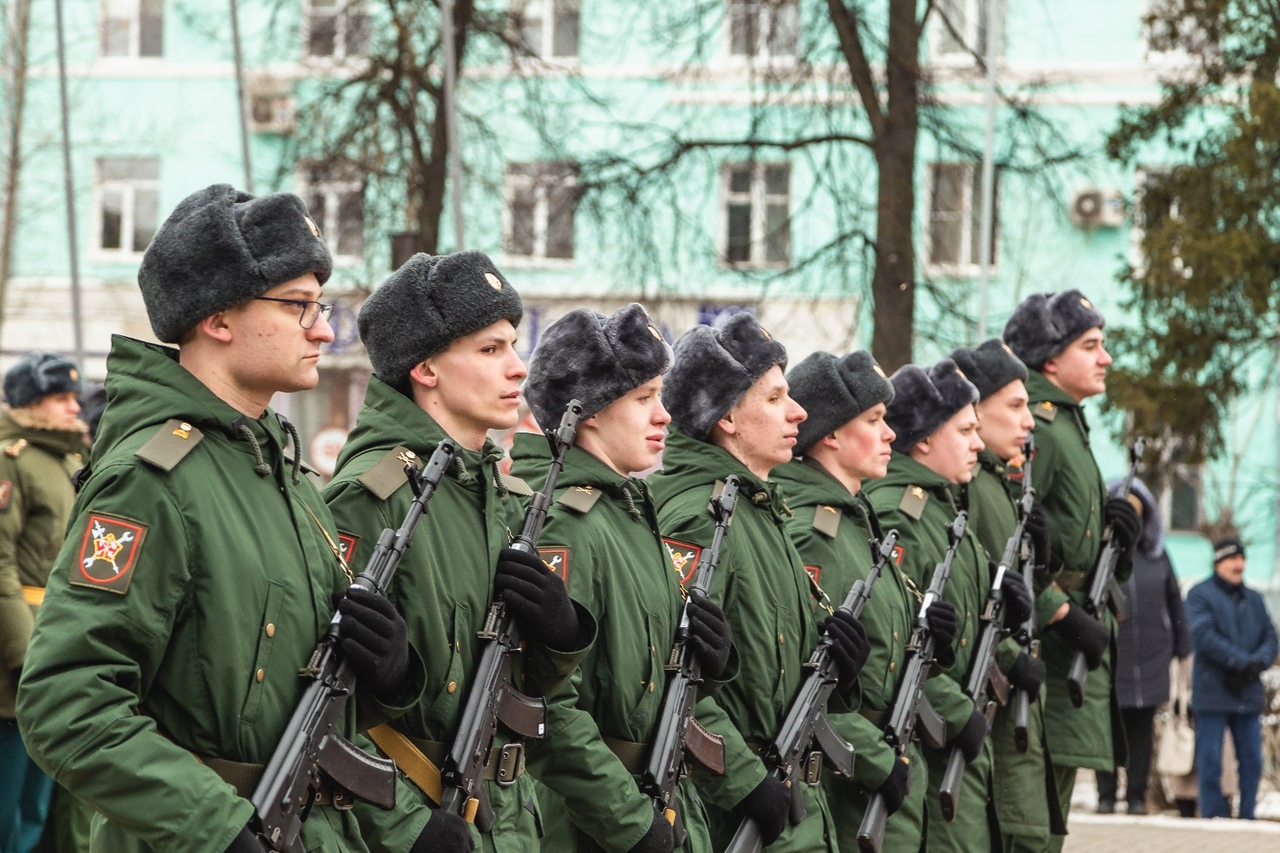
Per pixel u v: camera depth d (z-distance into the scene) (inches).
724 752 286.0
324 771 201.5
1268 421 1290.6
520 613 238.7
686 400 319.6
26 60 1159.0
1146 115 907.4
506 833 243.1
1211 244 850.8
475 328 249.8
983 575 397.4
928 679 366.3
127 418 199.2
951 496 398.0
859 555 351.9
